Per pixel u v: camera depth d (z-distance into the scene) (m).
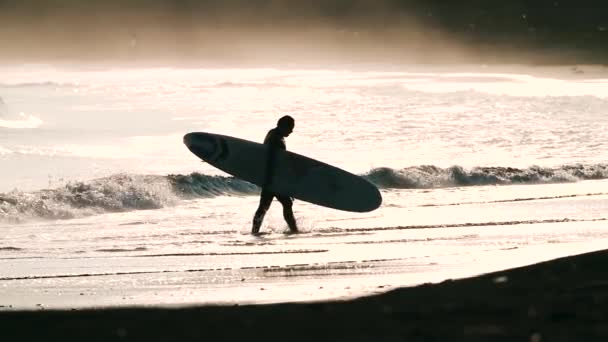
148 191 61.66
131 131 103.75
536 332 19.22
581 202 63.69
